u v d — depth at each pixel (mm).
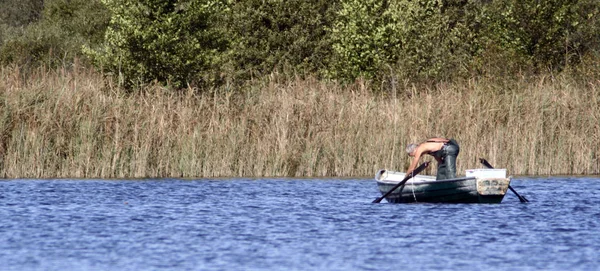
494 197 83125
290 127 115000
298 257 56375
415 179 94125
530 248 59188
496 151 118312
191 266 53562
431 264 54156
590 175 117500
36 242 61438
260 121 114938
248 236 64250
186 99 114625
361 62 169000
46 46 191500
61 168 108625
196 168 111875
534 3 177500
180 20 143250
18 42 188125
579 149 120312
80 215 74812
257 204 83188
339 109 116562
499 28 181625
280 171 114000
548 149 120312
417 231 66438
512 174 118875
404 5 168375
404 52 162500
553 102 121438
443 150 85062
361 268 53031
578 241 61812
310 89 118812
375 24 169875
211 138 112750
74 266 53625
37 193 90438
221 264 54219
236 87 127250
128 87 138750
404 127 116875
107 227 68312
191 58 143250
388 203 84688
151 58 140125
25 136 107688
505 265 53844
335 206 82000
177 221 71750
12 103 107438
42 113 108000
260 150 113875
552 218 73062
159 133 111125
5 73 113375
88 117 109375
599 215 74750
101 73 137125
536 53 178000
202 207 80812
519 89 125875
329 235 64688
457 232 65875
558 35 179875
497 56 156375
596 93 123312
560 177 113875
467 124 117938
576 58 177750
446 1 193375
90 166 108750
